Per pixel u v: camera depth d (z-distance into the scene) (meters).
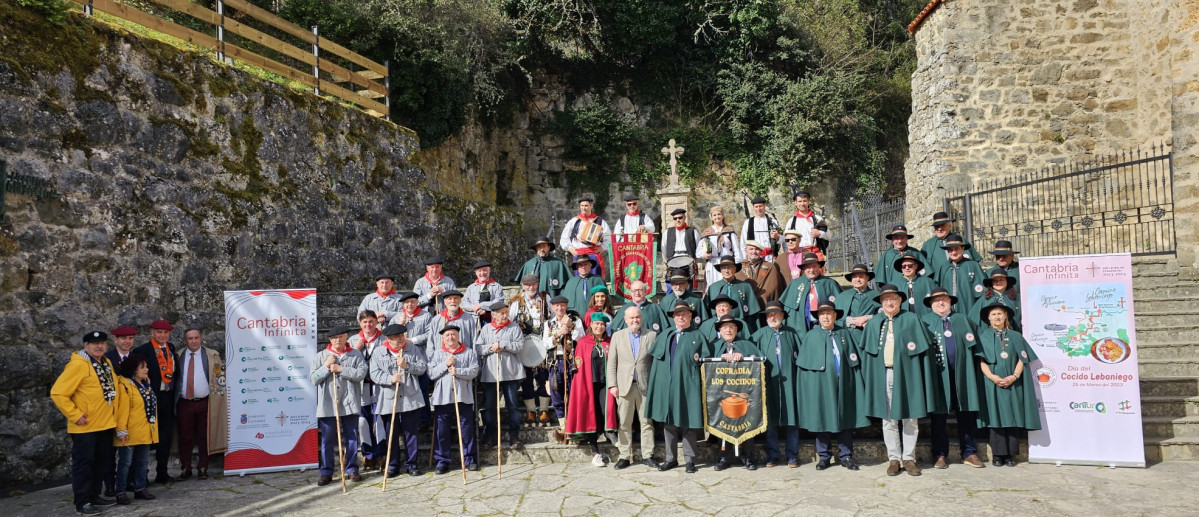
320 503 6.34
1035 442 6.89
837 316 7.16
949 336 6.85
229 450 7.43
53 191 7.14
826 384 6.76
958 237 8.15
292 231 10.07
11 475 6.66
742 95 19.97
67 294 7.21
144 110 8.16
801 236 9.12
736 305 7.50
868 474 6.63
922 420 7.48
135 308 7.84
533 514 5.78
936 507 5.61
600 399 7.46
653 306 7.67
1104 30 12.70
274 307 7.70
